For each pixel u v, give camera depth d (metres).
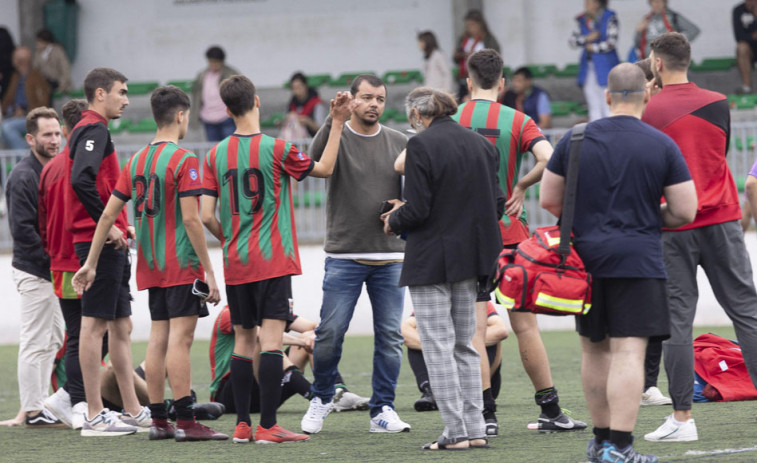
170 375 16.86
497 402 21.08
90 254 16.95
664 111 15.71
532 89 42.84
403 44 54.28
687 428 15.26
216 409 19.84
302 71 55.22
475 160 14.82
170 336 16.91
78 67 56.44
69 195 17.52
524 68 42.88
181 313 16.80
